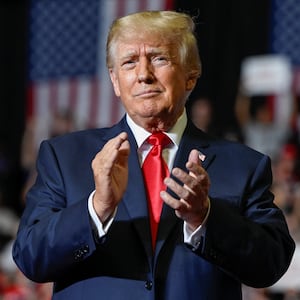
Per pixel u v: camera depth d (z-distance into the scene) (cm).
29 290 1407
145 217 661
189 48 675
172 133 694
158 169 683
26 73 2408
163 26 667
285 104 2069
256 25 2262
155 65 666
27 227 664
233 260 646
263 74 1917
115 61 674
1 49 2462
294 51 2223
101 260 654
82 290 653
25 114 2436
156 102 666
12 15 2453
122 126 700
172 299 647
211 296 653
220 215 640
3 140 2450
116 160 620
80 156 690
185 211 626
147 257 652
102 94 2281
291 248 685
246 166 691
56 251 637
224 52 2288
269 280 662
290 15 2231
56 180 681
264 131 1866
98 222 632
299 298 1261
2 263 1569
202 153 694
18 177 2175
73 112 2164
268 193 694
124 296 645
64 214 640
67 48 2339
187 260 654
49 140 706
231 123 2227
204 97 2288
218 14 2292
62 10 2352
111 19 2284
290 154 1672
